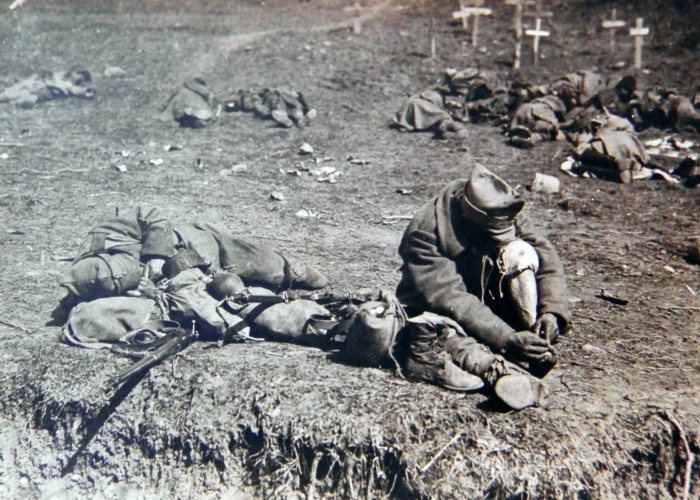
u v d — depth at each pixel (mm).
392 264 6648
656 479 3879
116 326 4887
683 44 17969
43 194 8828
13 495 4328
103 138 11742
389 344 4348
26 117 12977
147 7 21828
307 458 3980
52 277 6234
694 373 4473
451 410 3986
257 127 12562
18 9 18828
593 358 4672
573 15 20766
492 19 20938
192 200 8766
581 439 3867
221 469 4133
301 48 17719
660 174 10023
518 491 3717
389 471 3838
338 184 9703
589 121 11656
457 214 4438
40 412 4527
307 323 4707
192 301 4832
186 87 13031
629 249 7262
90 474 4348
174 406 4332
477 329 4254
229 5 22578
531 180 9883
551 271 4543
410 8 22281
